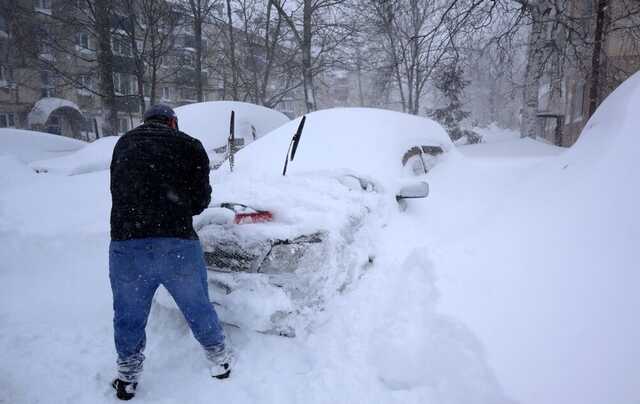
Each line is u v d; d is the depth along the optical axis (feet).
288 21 62.69
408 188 12.92
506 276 7.68
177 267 7.06
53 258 13.56
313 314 8.36
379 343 7.85
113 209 7.08
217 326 7.54
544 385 5.57
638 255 6.88
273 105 70.03
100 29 50.26
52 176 19.66
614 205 8.07
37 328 9.57
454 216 13.03
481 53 46.80
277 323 8.00
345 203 10.14
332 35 63.87
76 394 7.30
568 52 50.16
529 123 52.42
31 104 83.97
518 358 6.02
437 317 7.29
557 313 6.51
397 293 9.02
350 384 7.22
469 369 6.24
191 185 7.46
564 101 73.67
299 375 7.61
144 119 7.88
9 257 13.30
